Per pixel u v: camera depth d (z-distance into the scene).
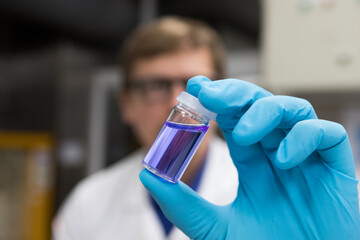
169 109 0.49
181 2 1.08
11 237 1.31
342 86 0.44
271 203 0.28
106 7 1.19
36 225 1.30
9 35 1.34
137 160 0.57
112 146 1.23
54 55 1.29
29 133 1.34
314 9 0.45
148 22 1.12
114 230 0.51
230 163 0.52
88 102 1.28
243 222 0.28
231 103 0.26
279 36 0.47
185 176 0.50
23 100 1.35
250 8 0.98
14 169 1.34
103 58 1.25
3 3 1.21
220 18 1.01
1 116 1.38
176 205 0.27
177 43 0.48
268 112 0.25
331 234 0.26
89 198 0.57
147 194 0.50
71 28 1.25
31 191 1.32
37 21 1.27
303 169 0.27
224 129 0.28
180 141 0.27
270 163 0.28
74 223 0.57
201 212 0.27
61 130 1.30
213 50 0.53
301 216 0.27
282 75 0.46
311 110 0.26
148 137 0.51
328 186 0.26
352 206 0.26
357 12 0.43
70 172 1.28
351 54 0.43
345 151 0.26
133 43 0.52
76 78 1.29
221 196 0.48
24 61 1.35
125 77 0.54
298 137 0.25
